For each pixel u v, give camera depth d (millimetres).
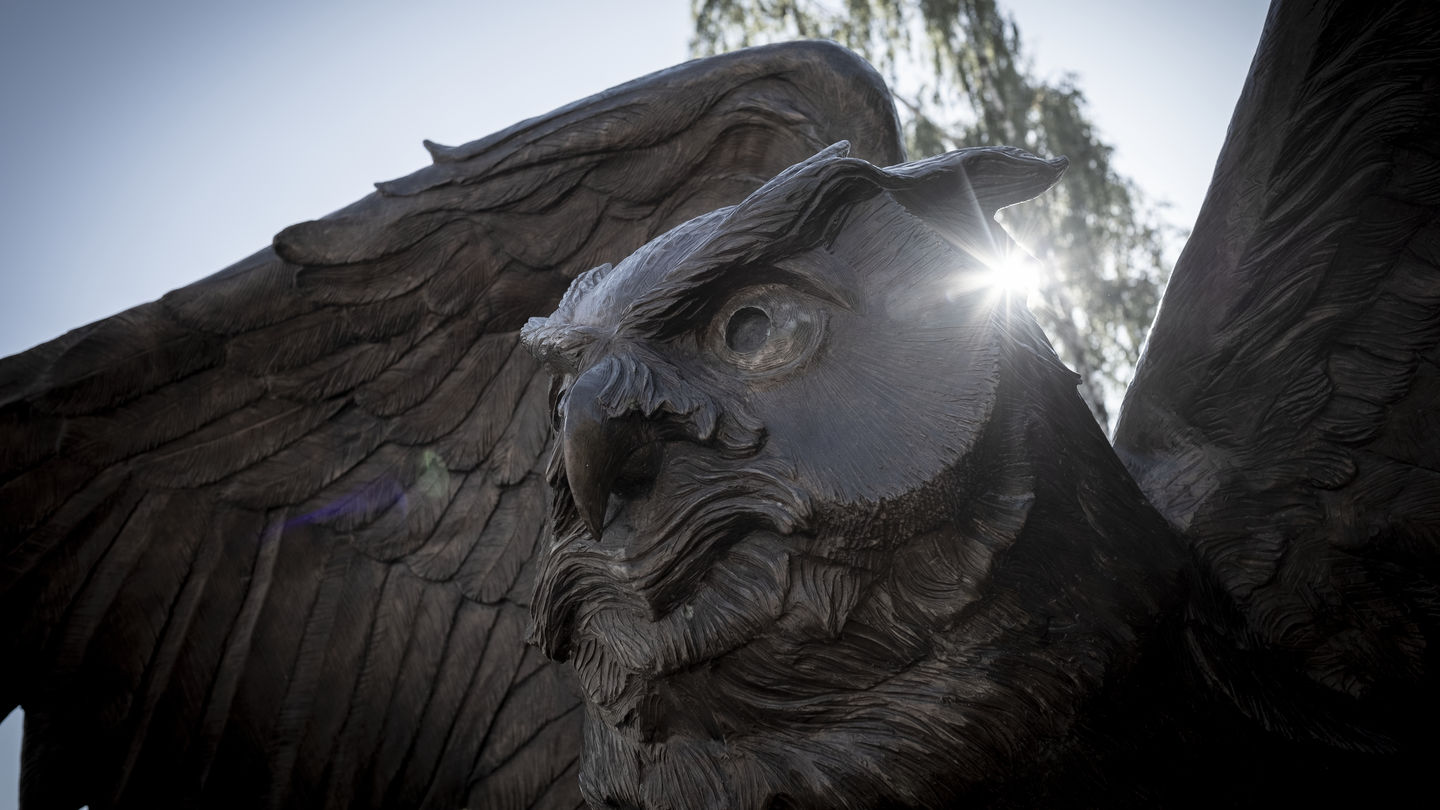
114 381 2248
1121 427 2322
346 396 2404
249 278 2305
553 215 2379
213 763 2328
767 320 1780
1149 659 1832
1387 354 2117
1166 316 2182
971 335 1761
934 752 1756
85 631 2256
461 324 2406
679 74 2373
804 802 1776
